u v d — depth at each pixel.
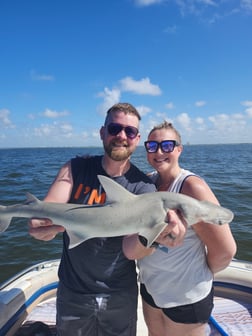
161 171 1.22
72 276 1.12
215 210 1.02
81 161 1.21
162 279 1.12
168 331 1.16
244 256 3.34
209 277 1.13
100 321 1.11
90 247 1.09
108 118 1.15
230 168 13.56
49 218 1.09
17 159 24.84
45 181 8.73
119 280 1.12
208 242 1.07
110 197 1.08
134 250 1.03
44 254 3.41
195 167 14.27
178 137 1.22
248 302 1.70
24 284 1.55
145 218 1.02
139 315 1.65
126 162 1.17
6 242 3.71
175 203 1.01
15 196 6.36
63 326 1.13
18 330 1.43
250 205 5.46
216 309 1.65
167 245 1.01
